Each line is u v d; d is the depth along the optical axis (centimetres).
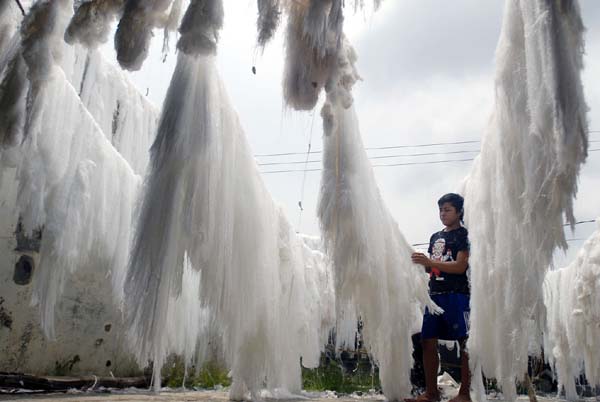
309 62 281
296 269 454
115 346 574
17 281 469
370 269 338
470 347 318
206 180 288
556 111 232
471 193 335
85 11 288
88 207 388
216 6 272
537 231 254
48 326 359
